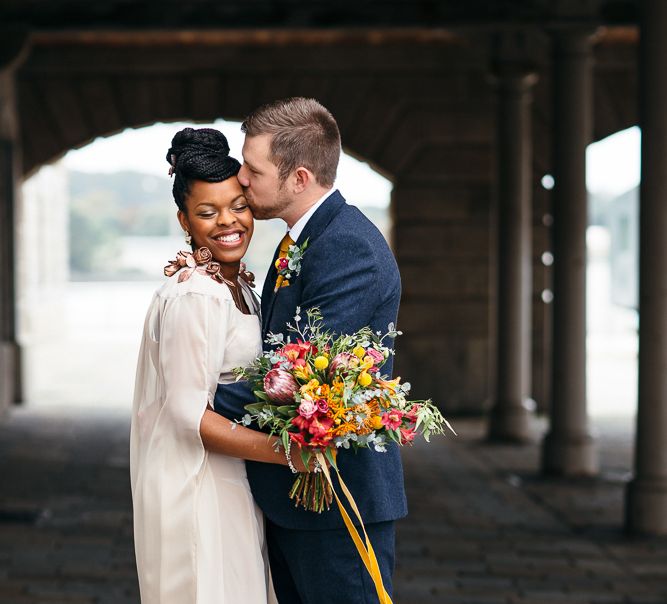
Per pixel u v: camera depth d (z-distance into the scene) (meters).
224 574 2.60
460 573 6.00
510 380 11.11
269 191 2.59
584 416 9.12
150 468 2.61
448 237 13.30
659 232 6.70
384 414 2.43
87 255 50.94
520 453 10.41
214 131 2.61
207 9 9.93
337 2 9.80
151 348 2.64
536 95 13.24
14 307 13.12
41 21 10.13
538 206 13.31
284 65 13.12
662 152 6.67
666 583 5.84
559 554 6.46
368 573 2.65
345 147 13.27
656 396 6.84
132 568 6.00
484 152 13.27
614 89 13.19
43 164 13.20
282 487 2.64
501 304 11.09
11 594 5.44
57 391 14.73
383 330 2.62
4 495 7.96
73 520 7.16
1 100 12.34
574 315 8.98
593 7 8.74
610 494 8.34
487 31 9.71
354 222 2.62
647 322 6.80
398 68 13.17
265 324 2.66
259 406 2.47
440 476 9.11
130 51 13.03
